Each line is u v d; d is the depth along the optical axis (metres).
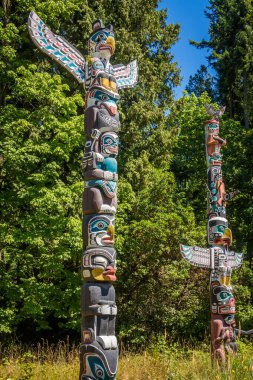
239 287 19.03
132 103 21.31
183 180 26.48
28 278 16.69
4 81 17.00
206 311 18.80
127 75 9.04
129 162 20.44
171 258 18.53
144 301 18.73
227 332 11.38
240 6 26.08
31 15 7.84
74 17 20.72
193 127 25.47
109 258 7.20
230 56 25.81
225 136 24.34
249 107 25.88
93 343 6.70
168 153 22.36
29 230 15.65
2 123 16.25
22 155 15.56
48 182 16.98
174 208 20.05
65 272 16.12
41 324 16.16
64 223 15.43
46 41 8.04
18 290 15.93
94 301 6.92
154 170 20.56
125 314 18.50
